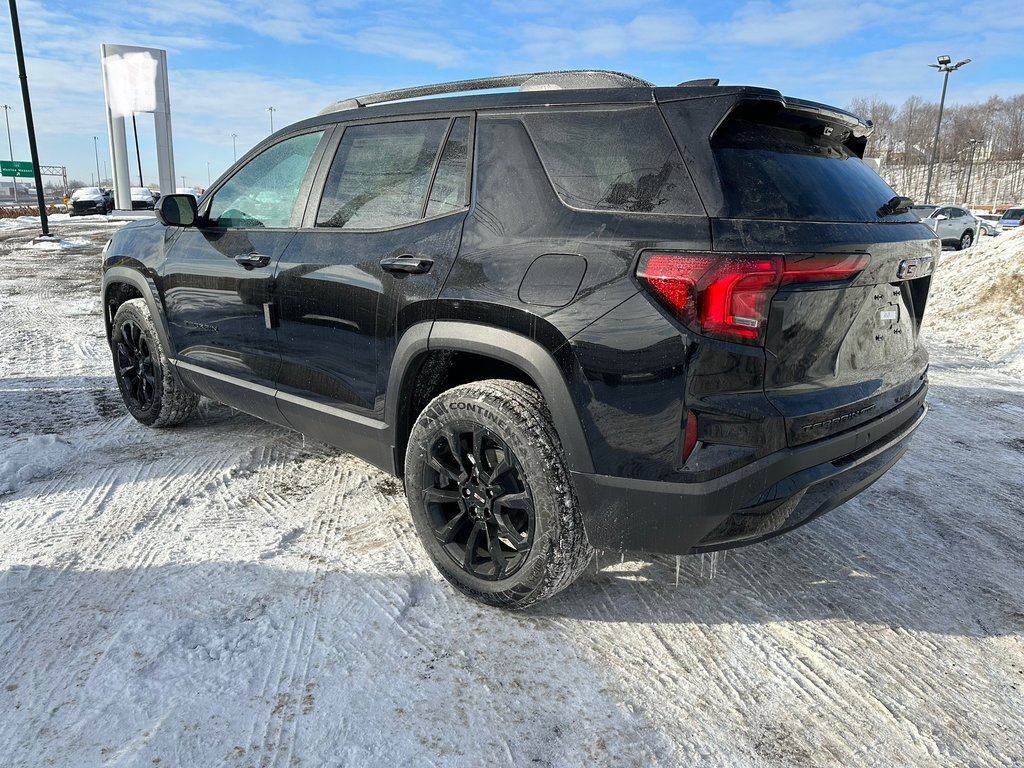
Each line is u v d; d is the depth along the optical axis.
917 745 1.85
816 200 2.07
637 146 2.09
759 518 2.02
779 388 1.97
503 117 2.40
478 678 2.05
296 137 3.13
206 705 1.91
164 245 3.71
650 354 1.91
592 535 2.13
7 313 8.20
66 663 2.06
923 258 2.41
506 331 2.17
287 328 2.97
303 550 2.75
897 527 3.06
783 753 1.81
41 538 2.81
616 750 1.81
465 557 2.39
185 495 3.24
